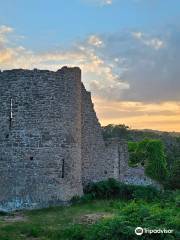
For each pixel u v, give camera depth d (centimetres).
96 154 3522
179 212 2200
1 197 2792
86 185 3366
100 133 3566
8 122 2848
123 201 3078
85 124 3466
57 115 2923
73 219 2411
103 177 3553
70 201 2944
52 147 2884
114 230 1827
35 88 2870
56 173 2883
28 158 2820
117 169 3719
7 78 2873
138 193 3222
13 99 2856
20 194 2784
